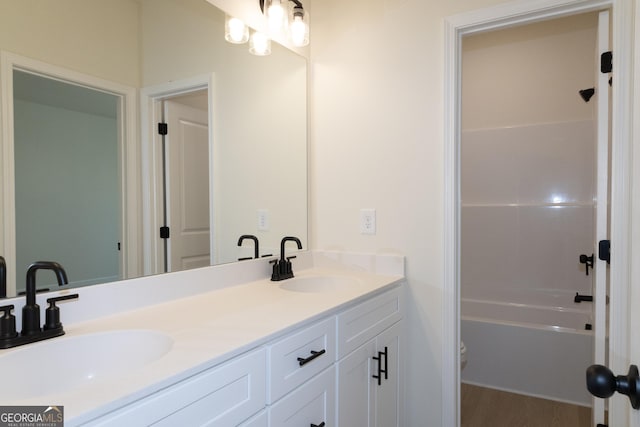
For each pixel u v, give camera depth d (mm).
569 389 2355
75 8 1153
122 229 1261
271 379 992
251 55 1744
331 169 2012
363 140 1914
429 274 1750
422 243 1765
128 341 1008
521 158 3092
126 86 1288
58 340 932
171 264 1406
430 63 1741
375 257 1866
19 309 973
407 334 1808
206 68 1561
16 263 1015
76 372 942
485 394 2475
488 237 3193
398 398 1739
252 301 1324
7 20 1011
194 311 1194
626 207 1340
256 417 945
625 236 1345
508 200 3143
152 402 701
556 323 2920
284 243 1759
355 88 1938
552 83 2988
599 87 1487
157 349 964
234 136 1685
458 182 1700
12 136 1017
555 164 2979
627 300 1337
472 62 3258
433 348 1747
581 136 2893
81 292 1087
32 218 1046
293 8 1854
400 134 1815
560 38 2949
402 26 1813
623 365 1343
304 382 1123
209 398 817
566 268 2941
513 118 3131
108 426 632
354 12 1947
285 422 1044
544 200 3020
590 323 2637
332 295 1409
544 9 1503
